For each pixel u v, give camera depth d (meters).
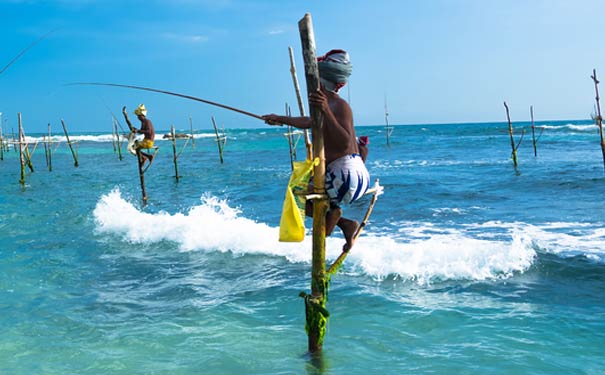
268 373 4.91
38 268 9.18
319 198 4.09
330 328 6.09
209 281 8.24
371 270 8.25
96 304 7.19
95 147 67.62
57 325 6.37
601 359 5.07
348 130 3.98
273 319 6.46
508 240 10.37
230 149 53.00
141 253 10.17
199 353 5.44
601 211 13.30
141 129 18.72
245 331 6.07
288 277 8.30
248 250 9.94
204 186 22.52
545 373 4.80
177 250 10.28
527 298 6.99
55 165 38.22
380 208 14.76
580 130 65.00
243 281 8.17
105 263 9.49
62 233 12.20
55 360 5.34
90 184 24.55
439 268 8.19
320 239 4.33
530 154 34.28
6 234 12.23
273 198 17.92
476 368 4.93
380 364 5.07
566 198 15.66
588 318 6.19
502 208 14.34
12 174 31.11
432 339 5.70
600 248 9.38
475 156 34.38
